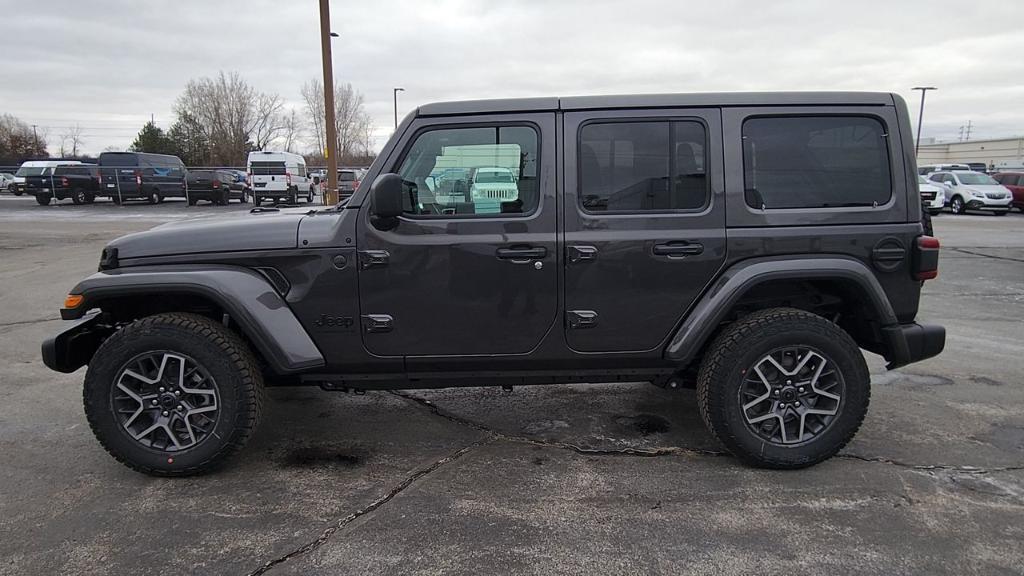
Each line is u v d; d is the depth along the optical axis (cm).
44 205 2728
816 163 342
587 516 302
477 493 326
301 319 340
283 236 336
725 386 338
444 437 400
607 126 338
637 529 290
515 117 337
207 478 343
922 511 304
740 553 271
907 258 345
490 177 339
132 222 1950
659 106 338
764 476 341
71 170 2733
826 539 281
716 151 337
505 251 336
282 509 310
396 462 363
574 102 338
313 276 337
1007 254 1255
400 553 272
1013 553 269
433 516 303
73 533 288
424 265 336
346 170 3281
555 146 336
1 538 284
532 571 260
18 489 329
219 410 332
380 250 335
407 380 358
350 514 305
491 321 343
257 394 340
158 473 337
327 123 1622
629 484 334
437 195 340
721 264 339
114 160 2711
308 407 454
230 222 349
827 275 333
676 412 441
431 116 337
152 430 335
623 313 343
